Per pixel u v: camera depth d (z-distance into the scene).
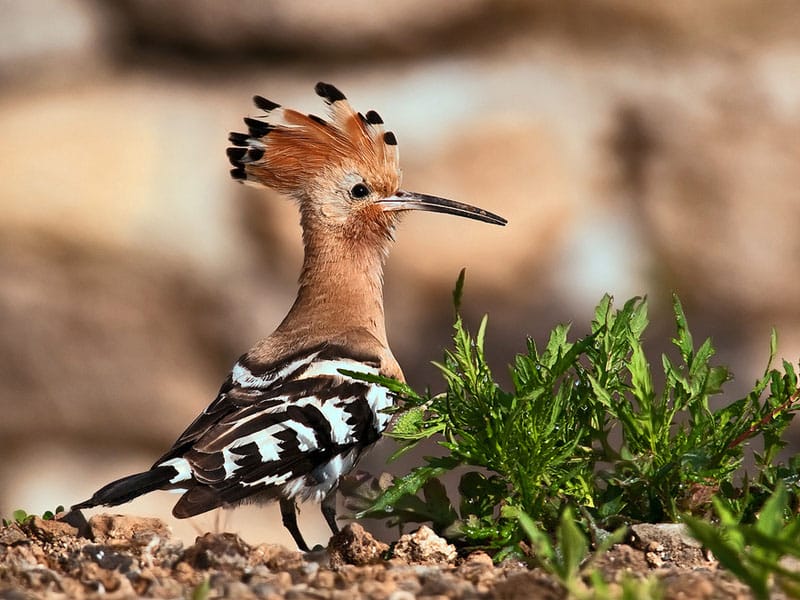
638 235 17.23
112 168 16.64
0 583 6.50
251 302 16.72
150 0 16.95
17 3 17.00
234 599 6.02
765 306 17.19
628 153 17.36
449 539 7.82
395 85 17.12
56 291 16.61
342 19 16.81
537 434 7.47
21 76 17.17
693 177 17.20
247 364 9.98
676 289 17.23
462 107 17.06
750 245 17.12
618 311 8.09
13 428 16.75
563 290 17.11
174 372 16.80
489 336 16.97
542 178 16.98
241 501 9.17
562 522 5.75
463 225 16.92
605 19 17.36
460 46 17.34
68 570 7.05
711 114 17.20
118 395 16.77
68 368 16.72
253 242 16.92
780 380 7.73
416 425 7.82
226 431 8.96
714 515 7.43
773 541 5.46
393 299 16.98
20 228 16.50
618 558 6.89
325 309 10.70
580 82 17.34
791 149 17.08
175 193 16.73
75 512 8.16
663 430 7.60
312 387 9.53
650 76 17.39
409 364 16.94
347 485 9.44
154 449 17.00
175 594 6.34
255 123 11.06
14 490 16.58
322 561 7.54
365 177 10.98
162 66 17.36
